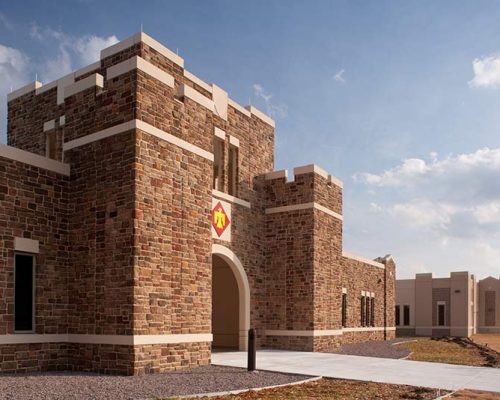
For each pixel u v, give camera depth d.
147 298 12.91
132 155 13.09
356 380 12.20
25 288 13.09
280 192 21.81
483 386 11.56
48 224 13.66
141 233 12.95
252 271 20.62
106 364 12.74
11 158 12.98
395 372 13.79
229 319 22.06
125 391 9.88
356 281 29.22
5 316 12.44
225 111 19.83
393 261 35.47
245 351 19.56
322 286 21.28
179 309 13.88
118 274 12.89
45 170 13.76
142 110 13.38
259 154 22.05
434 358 19.27
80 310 13.49
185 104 14.88
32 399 8.95
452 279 47.78
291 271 21.08
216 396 9.80
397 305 50.25
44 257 13.47
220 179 19.66
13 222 12.88
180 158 14.47
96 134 13.89
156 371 12.90
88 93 14.30
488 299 52.47
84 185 13.98
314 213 20.98
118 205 13.18
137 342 12.48
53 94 18.58
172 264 13.81
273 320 21.11
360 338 29.00
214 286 22.64
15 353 12.52
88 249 13.61
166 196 13.85
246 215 20.64
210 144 15.80
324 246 21.72
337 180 23.50
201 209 15.12
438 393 10.51
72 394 9.47
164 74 14.20
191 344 14.13
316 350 20.34
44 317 13.25
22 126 19.41
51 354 13.26
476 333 50.97
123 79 13.57
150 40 15.75
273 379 12.05
